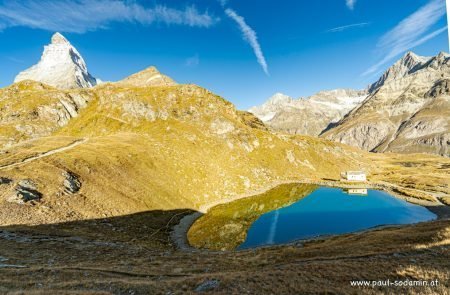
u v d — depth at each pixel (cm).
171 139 15950
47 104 19388
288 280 2952
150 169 11744
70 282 2998
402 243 4638
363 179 18488
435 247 4103
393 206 12556
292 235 8756
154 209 9262
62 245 5019
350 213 11431
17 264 3738
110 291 2783
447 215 10844
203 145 16650
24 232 5344
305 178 18575
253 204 12550
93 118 18925
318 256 4447
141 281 3161
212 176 14012
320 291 2586
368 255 4078
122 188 9331
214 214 10781
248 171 16250
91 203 7719
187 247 7269
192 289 2853
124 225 7456
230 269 4053
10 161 8669
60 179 7862
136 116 18600
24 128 17525
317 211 11725
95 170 9412
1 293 2455
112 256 4803
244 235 8675
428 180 17225
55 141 12862
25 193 6644
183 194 11450
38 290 2570
